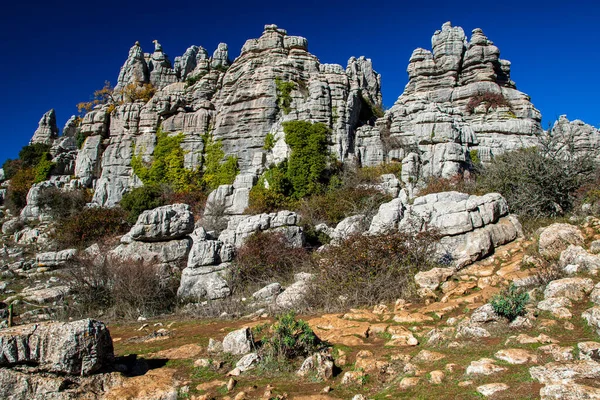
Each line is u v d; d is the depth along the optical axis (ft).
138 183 125.18
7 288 60.49
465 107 126.62
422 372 18.38
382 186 88.63
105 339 21.22
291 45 123.95
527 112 124.57
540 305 23.47
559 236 32.04
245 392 18.75
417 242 38.47
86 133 137.18
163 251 56.13
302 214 81.00
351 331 25.30
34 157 145.59
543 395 14.84
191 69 185.16
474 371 17.43
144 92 161.48
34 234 97.50
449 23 138.51
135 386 19.85
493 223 39.60
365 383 18.78
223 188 100.83
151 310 43.73
